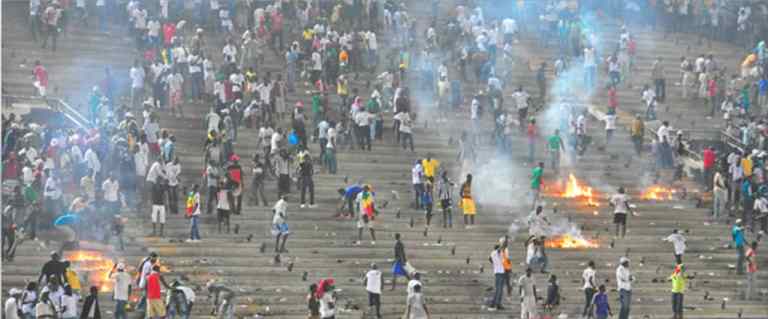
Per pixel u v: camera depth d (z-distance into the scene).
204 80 129.38
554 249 117.06
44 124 116.75
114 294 97.62
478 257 114.06
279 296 104.25
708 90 145.75
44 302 91.44
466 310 105.25
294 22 143.50
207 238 110.62
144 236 109.81
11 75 127.00
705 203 128.75
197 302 100.50
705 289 115.00
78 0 135.75
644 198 128.50
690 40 159.38
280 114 129.25
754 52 154.88
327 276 107.88
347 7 146.00
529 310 101.19
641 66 152.38
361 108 127.50
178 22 139.62
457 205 122.31
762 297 114.19
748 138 138.12
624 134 137.50
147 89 128.50
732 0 164.25
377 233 115.31
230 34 139.88
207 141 118.31
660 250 119.94
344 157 126.00
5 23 134.12
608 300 109.94
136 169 114.31
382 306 104.12
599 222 123.50
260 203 117.06
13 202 105.75
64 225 105.25
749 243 123.81
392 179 124.69
